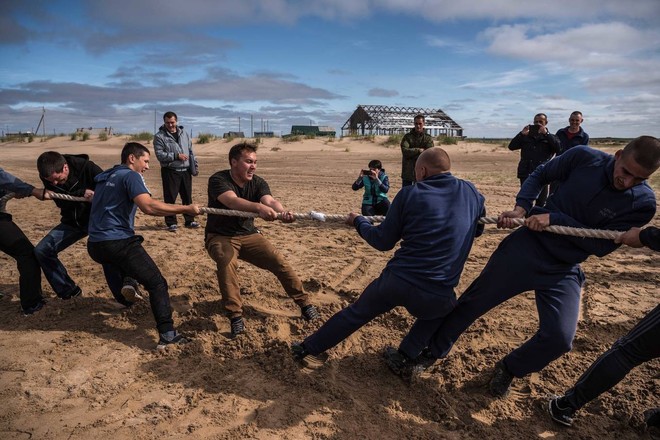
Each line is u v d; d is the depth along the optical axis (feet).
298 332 14.89
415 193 11.08
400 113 214.69
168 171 27.84
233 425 10.69
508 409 11.48
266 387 12.12
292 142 127.75
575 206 10.93
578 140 28.53
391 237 11.44
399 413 11.28
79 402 11.48
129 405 11.37
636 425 10.70
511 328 14.92
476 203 11.46
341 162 84.94
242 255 15.24
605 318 15.47
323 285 18.45
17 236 15.97
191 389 12.02
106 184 14.44
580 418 11.12
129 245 14.28
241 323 14.58
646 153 9.60
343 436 10.41
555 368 12.82
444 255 10.91
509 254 11.32
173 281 19.04
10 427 10.55
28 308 16.19
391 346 12.96
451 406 11.54
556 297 11.07
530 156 28.43
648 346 9.79
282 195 43.78
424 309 11.16
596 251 10.75
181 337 14.26
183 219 32.24
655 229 9.84
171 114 27.71
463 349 13.87
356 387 12.26
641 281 18.97
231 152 14.76
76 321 15.83
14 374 12.60
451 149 114.32
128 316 15.98
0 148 117.80
